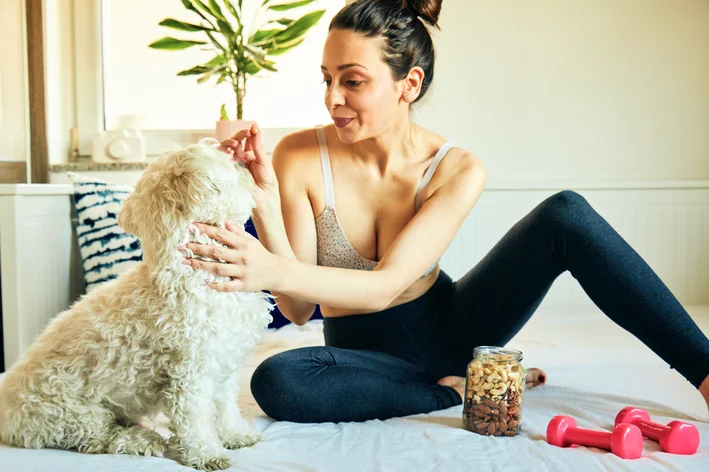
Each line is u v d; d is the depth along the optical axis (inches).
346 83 51.1
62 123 104.0
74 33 103.3
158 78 104.3
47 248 84.7
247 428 46.2
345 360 51.3
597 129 102.4
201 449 40.1
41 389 41.4
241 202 41.6
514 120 102.5
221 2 103.1
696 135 102.3
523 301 55.4
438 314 58.2
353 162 57.4
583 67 101.7
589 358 67.7
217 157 40.6
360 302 48.3
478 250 102.0
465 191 54.5
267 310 43.4
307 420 49.8
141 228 40.5
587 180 102.7
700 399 54.5
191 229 39.9
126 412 43.2
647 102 102.0
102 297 42.7
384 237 57.1
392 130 55.8
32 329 80.4
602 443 43.2
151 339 39.9
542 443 44.7
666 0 100.7
